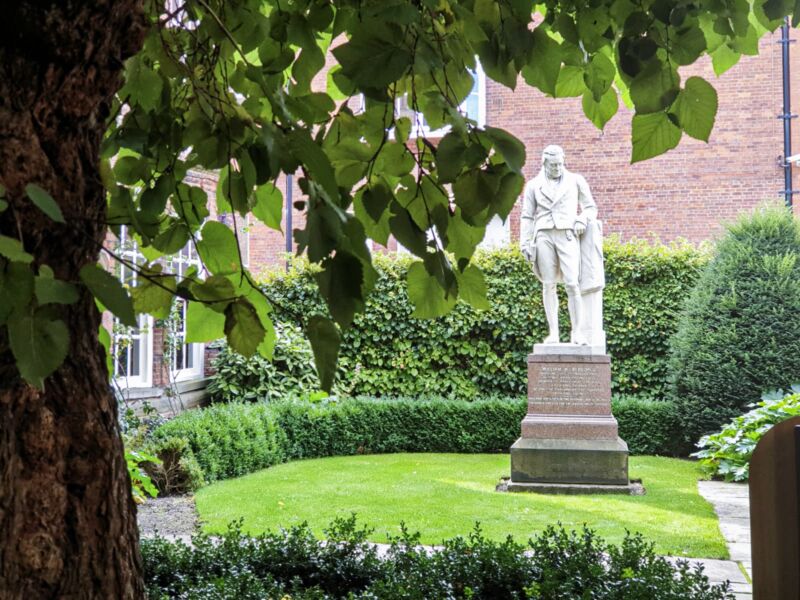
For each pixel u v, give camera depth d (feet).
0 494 5.12
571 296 34.17
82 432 5.67
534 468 32.60
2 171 5.07
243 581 14.40
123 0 5.45
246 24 8.26
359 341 47.80
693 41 7.49
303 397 43.78
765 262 40.24
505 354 47.16
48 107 5.26
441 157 5.77
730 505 28.89
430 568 15.10
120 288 4.05
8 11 4.97
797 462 11.18
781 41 51.42
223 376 46.80
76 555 5.59
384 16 5.60
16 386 5.27
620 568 14.90
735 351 39.96
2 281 3.74
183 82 9.34
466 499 29.71
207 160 7.24
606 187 53.06
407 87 8.00
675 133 7.47
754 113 51.78
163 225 8.47
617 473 32.14
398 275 47.93
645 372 45.78
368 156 6.74
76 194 5.49
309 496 30.22
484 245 50.88
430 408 43.57
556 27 8.50
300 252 4.84
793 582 11.37
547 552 15.69
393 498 29.81
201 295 5.67
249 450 36.06
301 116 6.97
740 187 51.83
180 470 31.32
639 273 46.24
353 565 15.92
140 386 42.01
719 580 19.34
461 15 6.73
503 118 54.08
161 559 15.97
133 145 7.50
